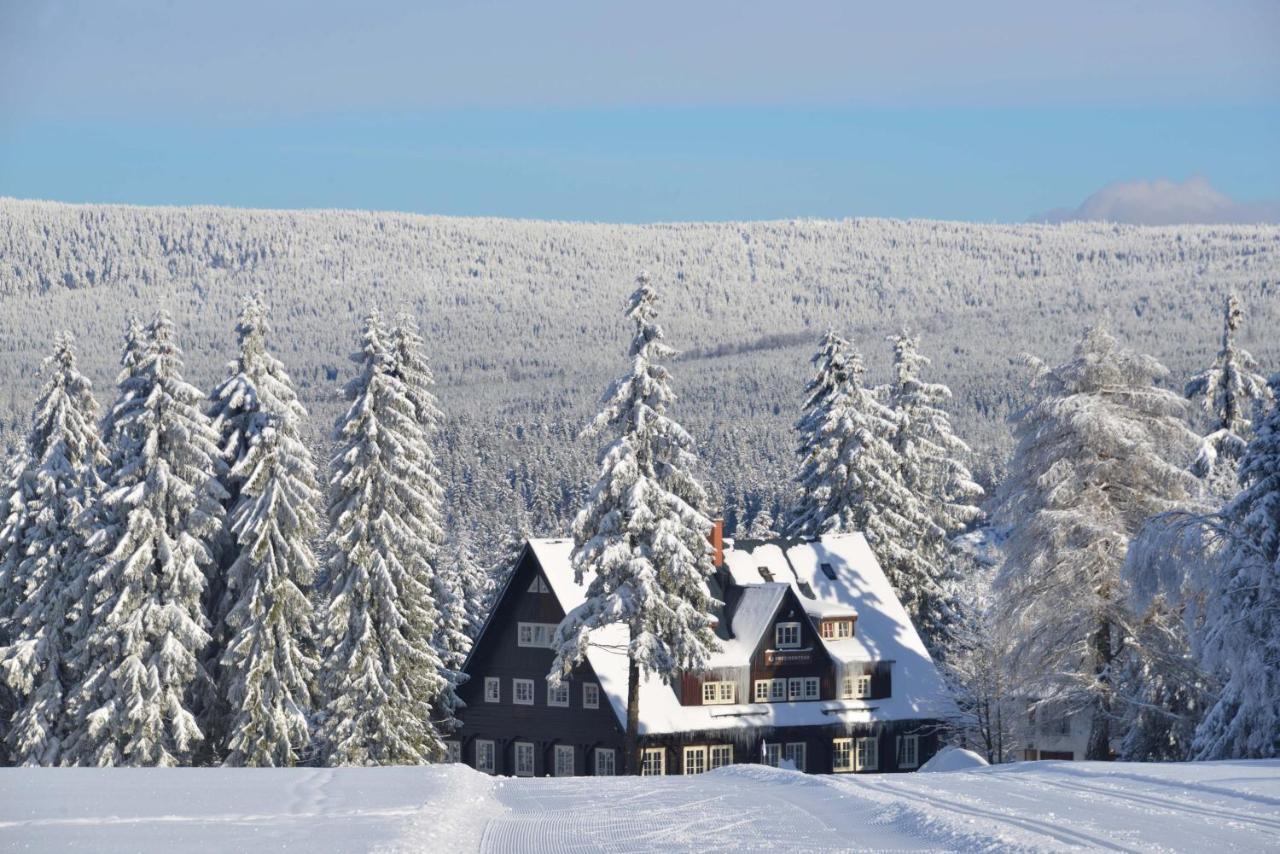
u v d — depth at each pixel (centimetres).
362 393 7481
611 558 6844
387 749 7269
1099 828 2516
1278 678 5294
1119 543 6462
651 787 3706
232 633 7662
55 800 3200
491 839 2672
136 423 7169
